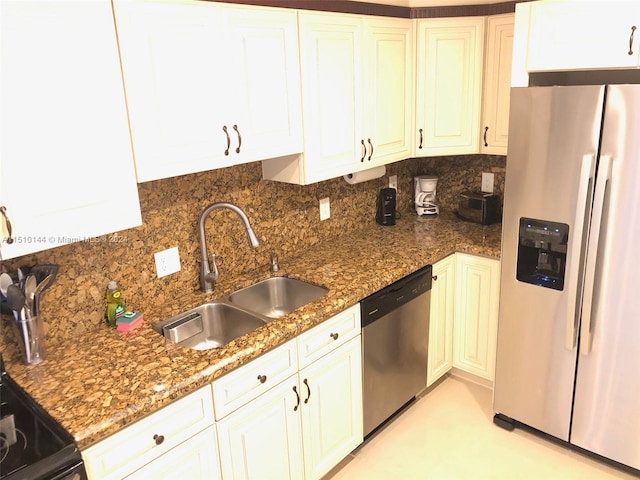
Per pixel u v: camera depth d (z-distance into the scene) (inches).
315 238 116.1
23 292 68.0
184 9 67.8
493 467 98.0
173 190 86.4
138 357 70.7
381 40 102.7
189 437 67.1
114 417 58.0
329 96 93.7
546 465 98.0
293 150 89.1
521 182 91.8
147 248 84.5
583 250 86.1
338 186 119.3
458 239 116.3
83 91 59.6
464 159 135.9
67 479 54.4
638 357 85.5
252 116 80.5
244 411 73.8
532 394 101.1
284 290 100.6
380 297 95.3
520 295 97.3
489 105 115.0
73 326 77.2
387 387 103.2
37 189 57.4
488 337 114.6
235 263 99.7
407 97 113.8
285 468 83.2
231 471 73.8
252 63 78.5
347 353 91.2
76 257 76.0
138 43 63.9
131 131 65.5
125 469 60.7
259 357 74.4
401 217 137.9
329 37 90.7
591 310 88.0
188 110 71.2
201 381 66.0
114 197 64.9
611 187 81.4
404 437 107.1
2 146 54.0
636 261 81.8
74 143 59.8
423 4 107.4
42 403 60.9
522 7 89.7
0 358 67.9
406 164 140.1
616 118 78.7
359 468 99.2
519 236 94.5
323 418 89.0
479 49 112.6
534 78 99.3
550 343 95.4
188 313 86.4
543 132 87.0
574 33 85.6
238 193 97.1
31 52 54.7
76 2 57.3
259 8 77.5
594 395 92.4
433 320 113.0
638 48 80.0
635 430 89.2
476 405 116.6
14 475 50.9
